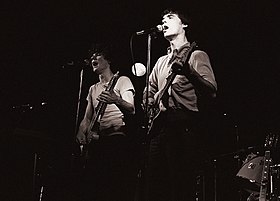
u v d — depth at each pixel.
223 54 5.46
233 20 5.41
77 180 4.37
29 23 5.73
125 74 5.55
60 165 4.64
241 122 5.20
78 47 5.73
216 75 5.45
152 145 3.16
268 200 3.97
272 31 5.26
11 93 5.58
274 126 5.09
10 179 4.53
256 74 5.32
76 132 4.32
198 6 5.50
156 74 3.42
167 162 3.10
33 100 5.61
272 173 4.15
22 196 4.54
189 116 3.09
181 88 3.12
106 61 4.31
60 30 5.76
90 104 4.28
